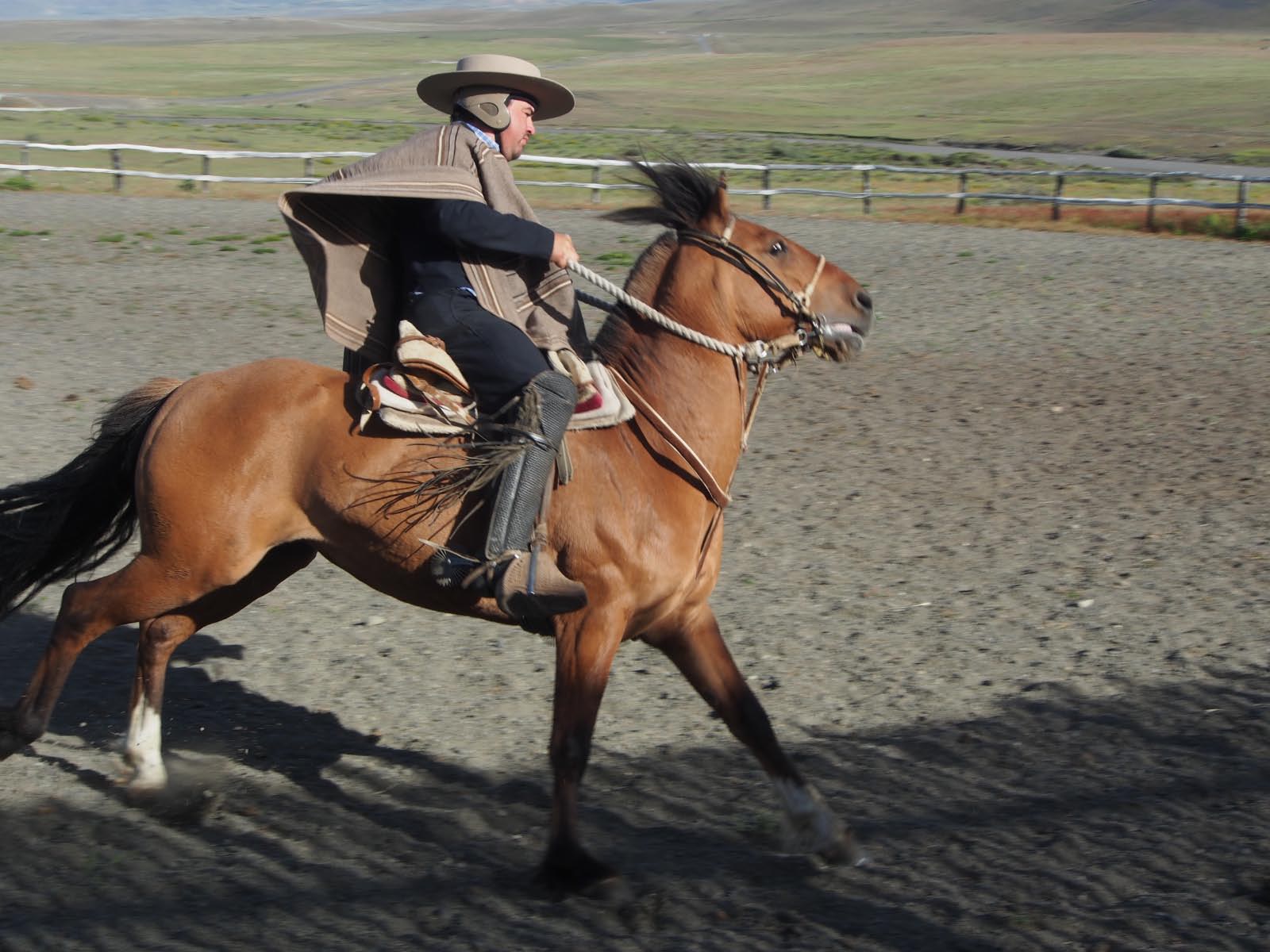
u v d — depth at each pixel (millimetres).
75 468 4570
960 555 7301
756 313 4293
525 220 4129
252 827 4516
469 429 4125
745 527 7773
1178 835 4465
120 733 5223
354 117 50438
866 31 180125
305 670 5816
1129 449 9422
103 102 60500
